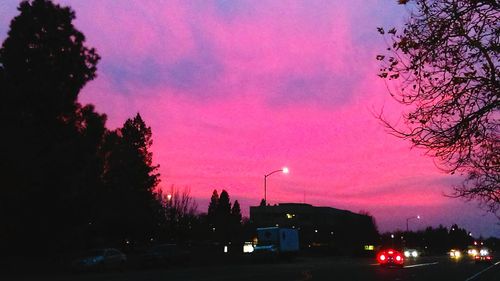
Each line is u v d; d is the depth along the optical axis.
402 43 8.23
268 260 53.97
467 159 9.12
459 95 8.27
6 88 39.16
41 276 32.72
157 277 30.78
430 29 8.11
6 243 40.41
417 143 8.70
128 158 58.62
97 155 47.69
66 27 41.75
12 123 39.50
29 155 38.41
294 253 59.50
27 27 40.62
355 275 34.81
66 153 40.06
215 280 28.41
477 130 8.45
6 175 38.41
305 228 113.56
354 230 110.00
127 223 58.56
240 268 42.44
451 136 8.50
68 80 41.22
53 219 40.88
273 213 129.88
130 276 32.00
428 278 33.94
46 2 41.66
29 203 39.12
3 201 38.50
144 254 44.94
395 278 33.12
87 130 42.31
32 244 41.12
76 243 45.12
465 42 8.03
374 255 80.62
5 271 36.53
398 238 129.12
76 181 41.44
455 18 7.96
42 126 40.25
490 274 39.12
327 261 60.16
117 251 41.41
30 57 40.53
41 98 39.62
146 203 63.03
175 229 72.56
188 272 36.56
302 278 30.28
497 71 8.00
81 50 42.28
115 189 55.81
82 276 32.38
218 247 69.38
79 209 42.03
